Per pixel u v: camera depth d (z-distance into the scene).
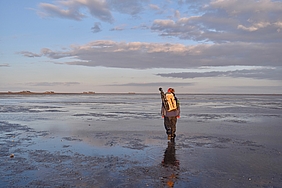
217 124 16.47
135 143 10.38
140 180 6.20
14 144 10.09
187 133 12.94
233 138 11.58
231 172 6.82
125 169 7.00
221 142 10.66
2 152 8.78
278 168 7.18
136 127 14.91
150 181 6.14
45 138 11.41
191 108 33.19
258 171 6.91
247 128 14.73
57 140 10.95
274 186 5.91
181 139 11.31
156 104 43.97
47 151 8.95
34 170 6.89
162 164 7.49
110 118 19.94
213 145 10.07
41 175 6.52
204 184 5.98
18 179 6.23
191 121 18.16
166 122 11.09
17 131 13.37
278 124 16.58
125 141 10.78
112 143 10.36
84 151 9.00
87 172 6.75
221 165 7.42
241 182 6.12
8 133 12.71
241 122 17.59
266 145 10.10
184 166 7.31
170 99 11.04
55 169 6.98
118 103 48.03
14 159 7.92
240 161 7.84
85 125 15.76
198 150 9.22
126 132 13.09
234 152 8.95
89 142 10.55
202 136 12.07
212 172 6.81
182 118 20.17
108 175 6.53
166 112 11.02
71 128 14.46
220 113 25.08
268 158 8.19
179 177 6.42
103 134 12.48
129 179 6.26
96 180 6.18
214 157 8.28
